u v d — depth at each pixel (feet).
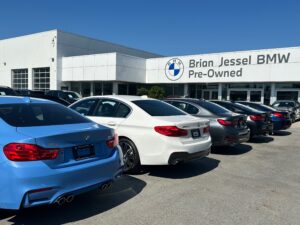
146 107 19.85
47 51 102.83
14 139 10.86
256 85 77.00
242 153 27.89
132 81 92.38
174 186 17.12
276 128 39.11
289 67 69.92
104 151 13.62
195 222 12.42
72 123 13.88
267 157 26.22
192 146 18.12
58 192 11.18
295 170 21.70
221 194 15.94
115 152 14.20
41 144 11.01
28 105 14.02
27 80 111.96
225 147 31.12
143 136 18.28
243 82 77.61
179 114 20.59
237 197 15.53
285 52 70.33
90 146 12.91
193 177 19.10
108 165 13.26
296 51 68.80
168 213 13.28
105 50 120.47
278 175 20.20
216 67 81.20
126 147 19.15
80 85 101.35
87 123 14.42
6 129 11.56
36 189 10.62
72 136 12.03
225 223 12.40
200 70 84.33
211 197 15.43
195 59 85.15
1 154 10.76
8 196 10.59
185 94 89.56
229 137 25.13
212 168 21.66
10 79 118.01
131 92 98.02
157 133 17.80
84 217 12.69
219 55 80.59
